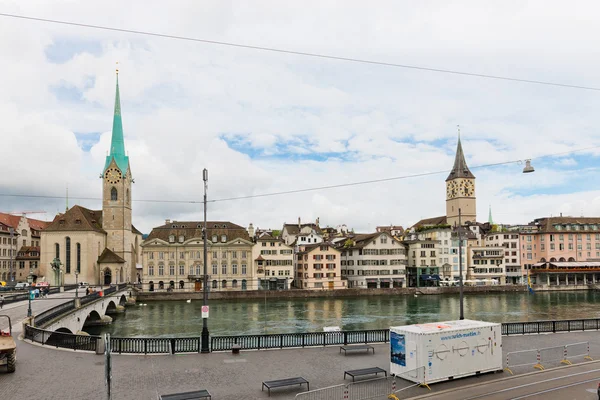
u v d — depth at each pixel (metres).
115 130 142.75
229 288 130.50
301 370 28.88
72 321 52.81
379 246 141.25
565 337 40.50
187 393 22.91
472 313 90.31
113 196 140.38
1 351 27.12
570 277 155.62
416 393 24.72
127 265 141.75
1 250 137.00
